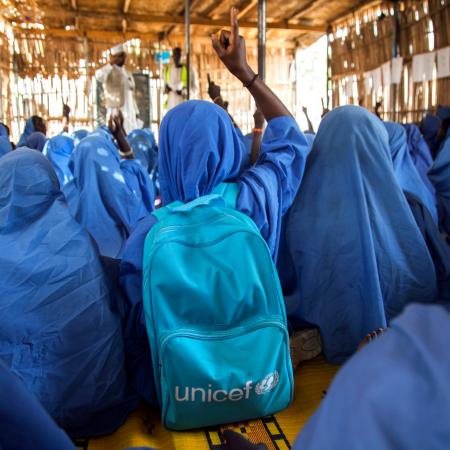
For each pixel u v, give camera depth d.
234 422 1.61
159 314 1.49
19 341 1.60
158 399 1.59
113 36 10.38
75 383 1.61
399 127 2.82
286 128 1.96
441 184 2.71
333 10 9.30
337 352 2.08
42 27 9.87
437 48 7.24
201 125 1.74
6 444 0.76
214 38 1.97
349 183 2.05
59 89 10.37
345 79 9.88
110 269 1.93
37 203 1.73
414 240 2.07
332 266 2.06
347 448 0.53
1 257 1.64
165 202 1.92
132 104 8.61
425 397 0.53
